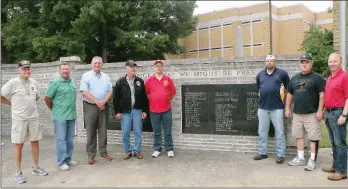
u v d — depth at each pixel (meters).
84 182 5.50
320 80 5.72
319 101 5.74
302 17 25.47
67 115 6.18
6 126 10.16
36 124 5.72
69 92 6.18
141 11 16.09
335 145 5.38
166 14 17.81
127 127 6.80
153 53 17.56
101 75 6.57
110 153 7.41
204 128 7.41
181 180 5.49
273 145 6.84
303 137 6.09
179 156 7.00
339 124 5.21
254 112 6.98
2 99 5.70
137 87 6.80
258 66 6.91
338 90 5.26
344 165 5.29
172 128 7.65
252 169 5.97
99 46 17.20
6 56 16.20
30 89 5.66
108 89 6.59
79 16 14.23
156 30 18.42
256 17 24.75
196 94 7.42
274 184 5.18
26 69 5.56
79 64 8.84
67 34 15.46
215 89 7.27
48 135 9.79
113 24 16.12
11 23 15.60
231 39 25.48
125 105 6.74
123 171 6.05
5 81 10.10
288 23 25.86
